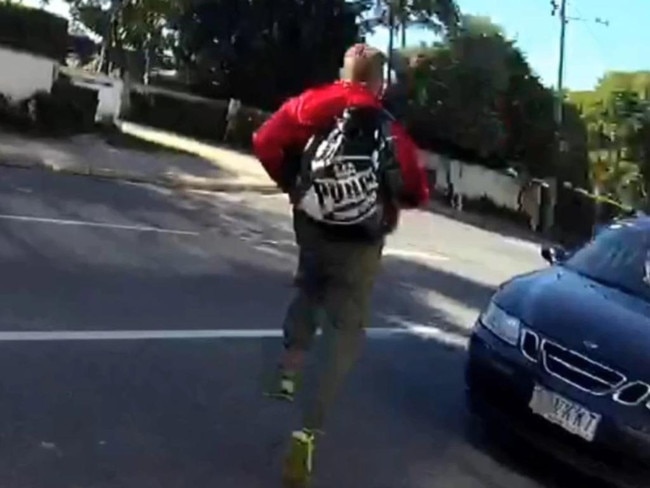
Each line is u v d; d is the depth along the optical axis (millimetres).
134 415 5078
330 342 4535
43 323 6512
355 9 34812
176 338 6723
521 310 5562
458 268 13664
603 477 4996
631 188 42625
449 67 31234
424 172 4859
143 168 17797
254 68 34344
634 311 5676
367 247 4527
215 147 26578
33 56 19703
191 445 4836
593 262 6438
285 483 4484
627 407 4918
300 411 5570
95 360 5871
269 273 10000
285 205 16812
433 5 33625
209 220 13242
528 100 32844
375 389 6418
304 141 4477
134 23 30266
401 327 8586
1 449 4336
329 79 34875
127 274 8672
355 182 4375
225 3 33906
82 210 11875
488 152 31438
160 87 33531
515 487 5145
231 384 5887
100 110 22203
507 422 5418
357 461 5070
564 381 5125
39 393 5121
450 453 5461
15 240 9281
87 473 4266
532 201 32531
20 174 14211
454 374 7148
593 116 44344
